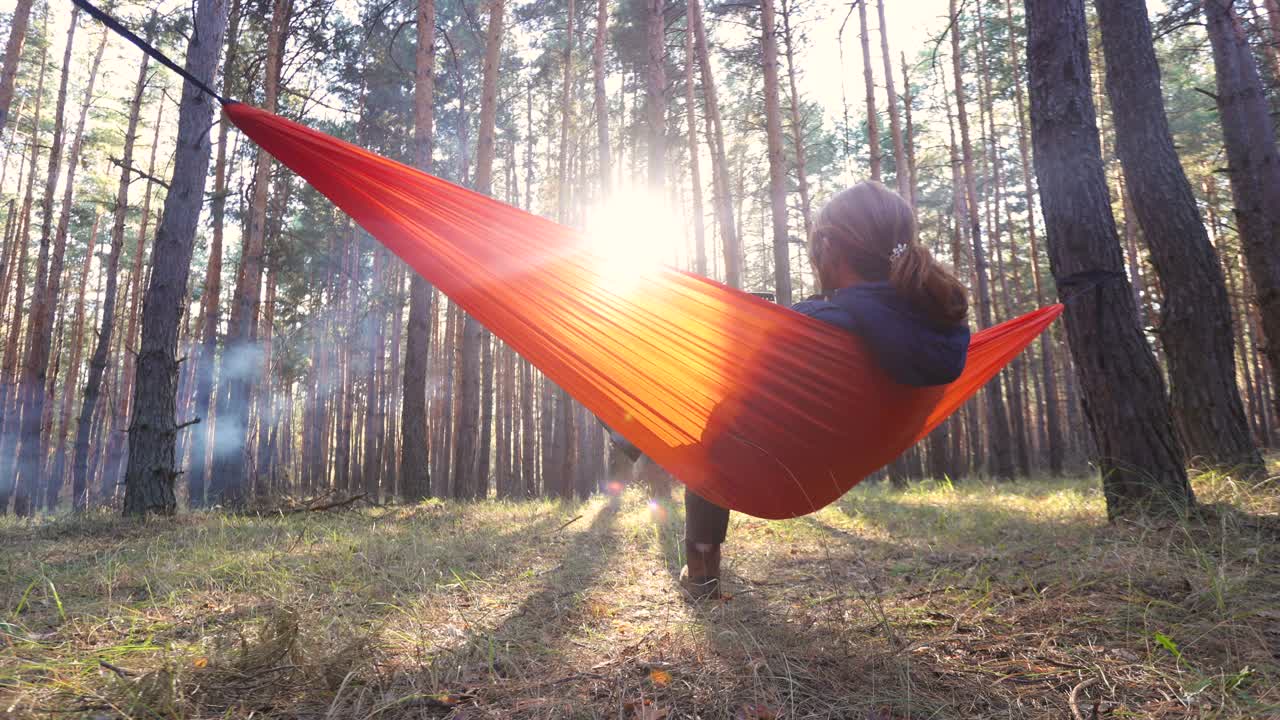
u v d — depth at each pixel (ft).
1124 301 12.99
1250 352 74.38
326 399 94.99
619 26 63.36
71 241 85.20
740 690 5.63
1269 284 21.84
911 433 6.48
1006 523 14.76
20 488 48.65
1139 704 5.21
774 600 8.65
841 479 6.72
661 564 11.38
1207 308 16.65
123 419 74.33
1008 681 5.72
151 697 5.34
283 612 6.75
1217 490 13.71
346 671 6.01
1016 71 64.28
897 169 50.65
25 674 5.92
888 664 6.01
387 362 85.61
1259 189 22.43
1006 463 49.67
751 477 6.76
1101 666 5.93
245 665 6.25
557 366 7.28
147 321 22.61
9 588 9.43
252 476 63.00
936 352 5.72
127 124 67.62
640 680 5.89
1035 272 64.44
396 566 11.21
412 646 6.96
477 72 71.00
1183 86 55.98
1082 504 17.01
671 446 6.99
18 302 68.95
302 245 65.00
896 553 12.00
